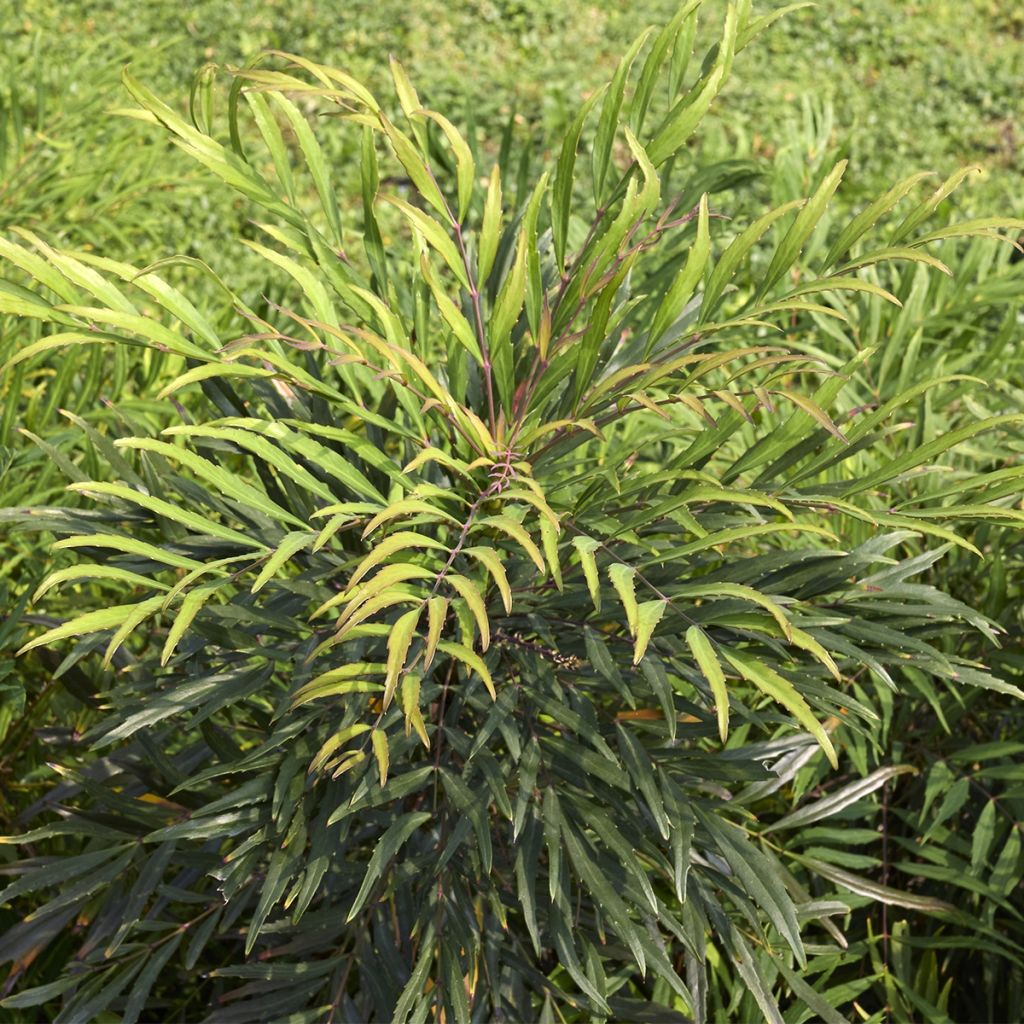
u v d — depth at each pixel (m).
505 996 1.97
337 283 1.83
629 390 1.66
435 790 1.78
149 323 1.55
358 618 1.39
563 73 7.15
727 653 1.50
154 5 7.28
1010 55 8.05
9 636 2.14
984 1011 2.38
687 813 1.67
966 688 2.42
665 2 8.18
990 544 2.57
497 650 1.82
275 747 1.73
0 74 5.43
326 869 1.72
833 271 1.76
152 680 1.85
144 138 4.98
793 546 2.62
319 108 6.55
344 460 1.70
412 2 7.53
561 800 1.77
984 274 3.60
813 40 7.86
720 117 6.70
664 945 1.81
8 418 2.63
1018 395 2.92
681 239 2.31
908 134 7.04
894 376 3.21
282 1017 1.91
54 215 3.96
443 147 2.91
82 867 1.89
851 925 2.42
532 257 1.74
